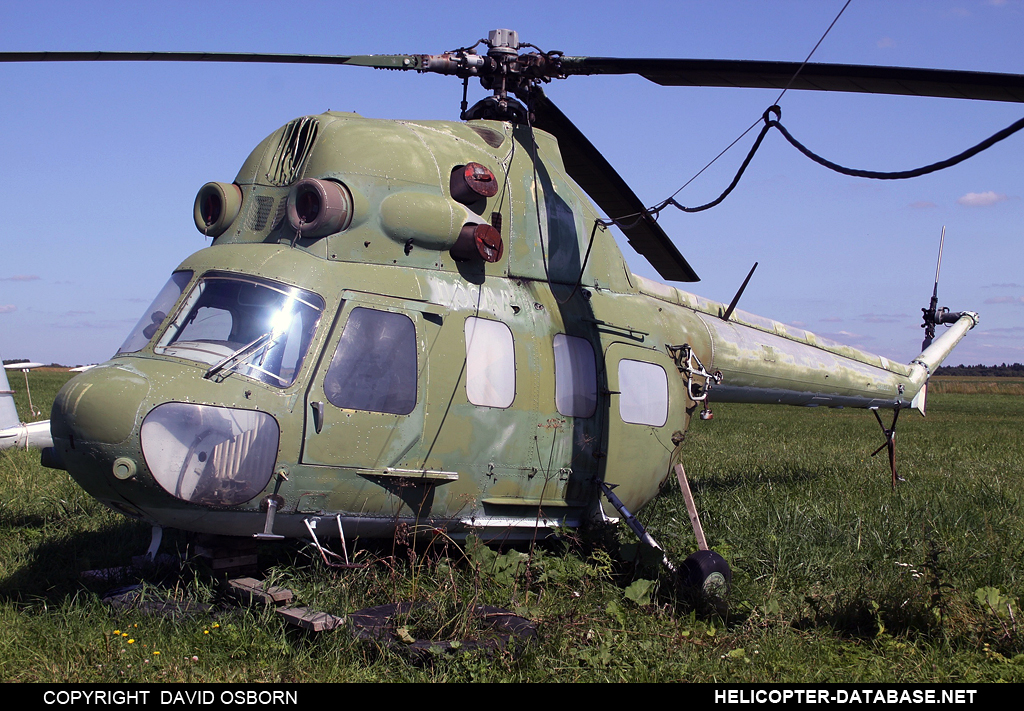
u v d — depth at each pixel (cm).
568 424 630
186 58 558
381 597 511
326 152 555
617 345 685
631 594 545
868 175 435
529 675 425
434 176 582
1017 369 15700
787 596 590
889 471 1272
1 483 877
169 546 648
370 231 553
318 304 520
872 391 1055
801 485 1078
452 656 431
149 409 464
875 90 479
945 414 3884
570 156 736
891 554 698
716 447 1627
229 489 481
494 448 582
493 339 591
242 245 550
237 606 497
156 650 435
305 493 505
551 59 630
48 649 433
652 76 571
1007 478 1230
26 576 576
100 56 546
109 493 479
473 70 650
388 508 539
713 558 576
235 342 507
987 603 538
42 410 2055
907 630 523
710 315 848
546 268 655
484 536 599
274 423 491
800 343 971
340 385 514
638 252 838
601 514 662
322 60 591
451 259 588
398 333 543
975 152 386
